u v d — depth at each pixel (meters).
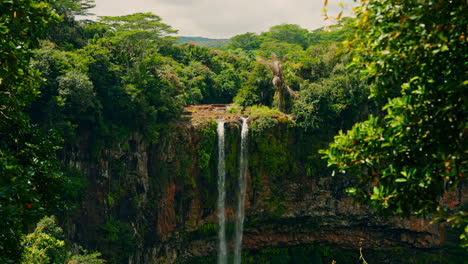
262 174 54.03
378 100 10.58
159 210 48.66
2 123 14.12
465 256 54.81
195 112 56.94
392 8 9.38
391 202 10.19
